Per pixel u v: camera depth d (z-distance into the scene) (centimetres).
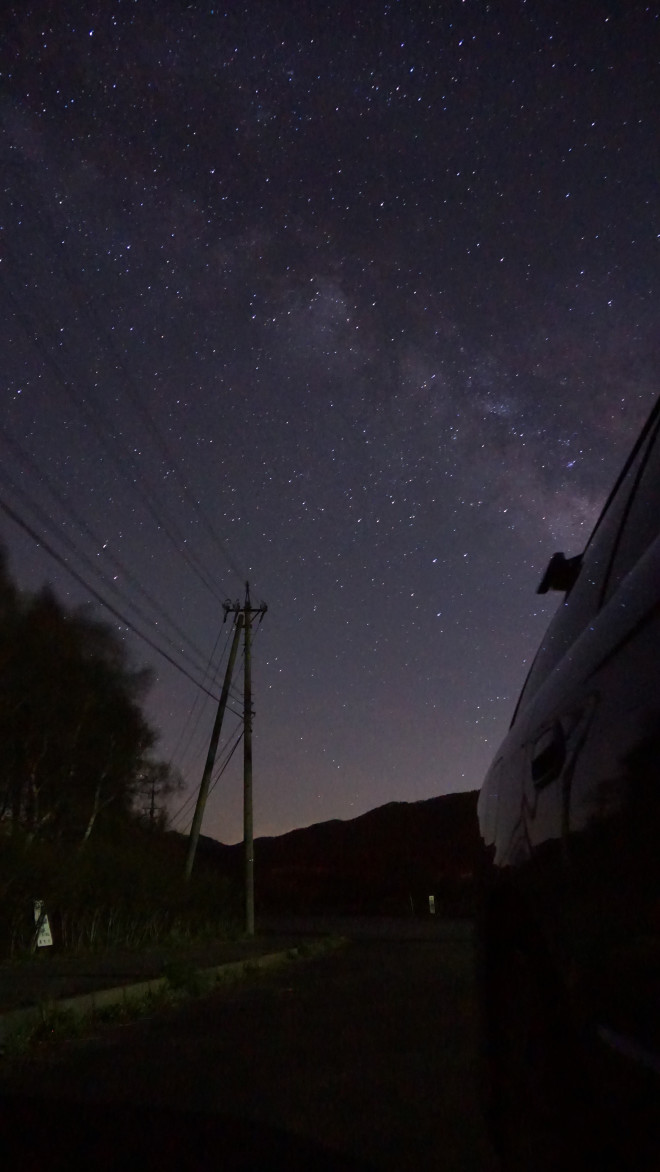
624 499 316
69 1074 821
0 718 3594
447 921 4975
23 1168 522
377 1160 527
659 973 187
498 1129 349
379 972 1839
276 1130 598
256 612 3506
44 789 3812
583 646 281
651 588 222
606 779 221
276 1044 953
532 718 324
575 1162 248
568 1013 252
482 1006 357
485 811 382
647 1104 192
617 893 211
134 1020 1214
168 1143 569
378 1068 805
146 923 2959
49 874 2358
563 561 376
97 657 3928
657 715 194
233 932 3456
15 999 1225
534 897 283
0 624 3544
